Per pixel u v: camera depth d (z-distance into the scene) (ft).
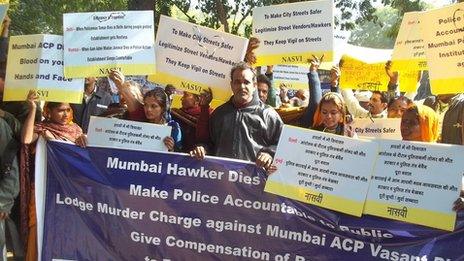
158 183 14.75
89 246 15.12
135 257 14.93
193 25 15.38
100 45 15.03
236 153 14.46
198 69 15.43
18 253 16.05
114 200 14.96
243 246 14.35
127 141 14.97
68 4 70.85
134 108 15.75
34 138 15.30
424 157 12.92
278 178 13.91
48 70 15.02
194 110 17.70
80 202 15.15
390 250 13.30
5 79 15.17
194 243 14.60
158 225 14.76
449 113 16.19
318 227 13.82
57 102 15.55
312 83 16.17
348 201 13.42
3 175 15.03
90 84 22.52
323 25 15.90
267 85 19.36
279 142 13.93
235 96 14.51
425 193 12.88
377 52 20.42
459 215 12.70
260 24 16.42
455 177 12.67
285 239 14.07
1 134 15.02
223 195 14.42
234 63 15.29
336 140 13.55
